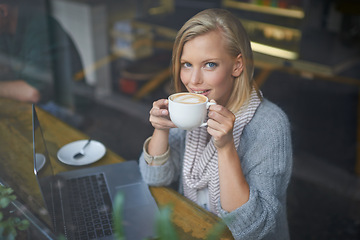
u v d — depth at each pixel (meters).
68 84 2.35
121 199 0.54
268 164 0.97
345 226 2.01
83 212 0.98
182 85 1.01
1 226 0.85
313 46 3.36
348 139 2.79
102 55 3.52
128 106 3.22
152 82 3.58
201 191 1.11
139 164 1.15
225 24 0.88
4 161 1.16
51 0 3.25
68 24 3.42
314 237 1.93
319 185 2.32
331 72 3.09
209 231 0.92
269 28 3.63
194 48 0.90
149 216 0.97
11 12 2.06
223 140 0.87
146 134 2.82
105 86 3.52
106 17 3.52
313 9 3.49
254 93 1.01
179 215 0.98
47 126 1.42
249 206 0.90
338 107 3.24
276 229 1.07
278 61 3.34
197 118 0.83
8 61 2.10
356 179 2.36
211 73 0.92
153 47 4.09
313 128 2.92
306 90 3.53
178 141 1.16
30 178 1.05
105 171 1.16
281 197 1.06
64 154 1.23
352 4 3.33
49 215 0.87
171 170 1.12
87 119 2.88
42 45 2.13
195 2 4.43
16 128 1.38
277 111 1.02
